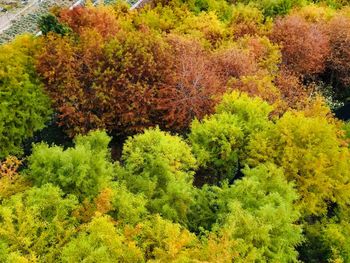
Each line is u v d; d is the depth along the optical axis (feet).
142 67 156.35
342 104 197.88
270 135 131.44
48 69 156.25
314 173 123.54
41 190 103.19
